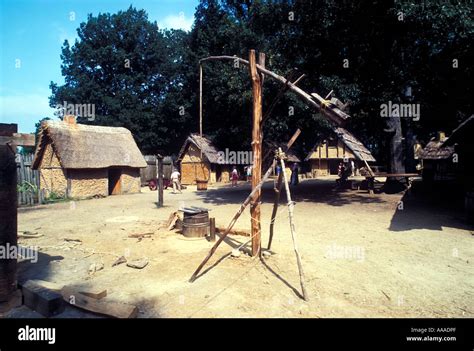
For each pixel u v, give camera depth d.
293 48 14.62
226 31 21.17
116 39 44.38
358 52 13.61
